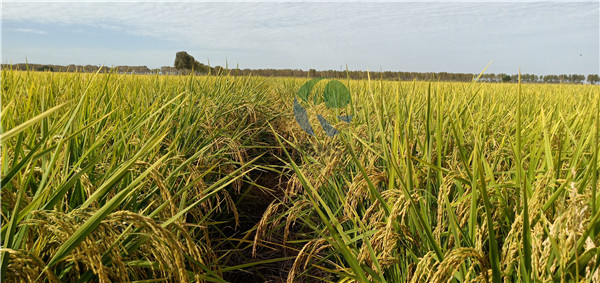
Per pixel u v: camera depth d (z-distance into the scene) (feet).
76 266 5.02
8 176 4.51
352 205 7.92
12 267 4.31
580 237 4.45
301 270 10.35
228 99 21.59
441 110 7.30
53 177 5.47
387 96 18.25
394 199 6.54
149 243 5.42
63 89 13.12
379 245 6.80
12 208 4.54
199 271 6.45
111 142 10.05
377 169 8.17
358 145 10.89
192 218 10.08
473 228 5.65
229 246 11.76
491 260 4.70
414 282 5.08
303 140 17.13
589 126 8.25
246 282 10.31
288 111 24.21
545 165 7.20
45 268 4.15
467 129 10.90
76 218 5.64
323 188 9.61
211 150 13.48
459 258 4.60
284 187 16.76
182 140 12.84
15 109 7.50
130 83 19.95
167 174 9.16
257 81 45.03
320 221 11.37
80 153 7.70
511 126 11.32
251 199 15.30
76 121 8.13
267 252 11.51
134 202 7.04
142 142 8.71
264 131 22.68
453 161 7.97
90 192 5.62
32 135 6.40
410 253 6.47
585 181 5.14
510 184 5.97
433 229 7.04
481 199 6.42
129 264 5.71
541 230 4.87
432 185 8.13
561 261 4.19
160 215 6.82
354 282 6.45
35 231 5.28
